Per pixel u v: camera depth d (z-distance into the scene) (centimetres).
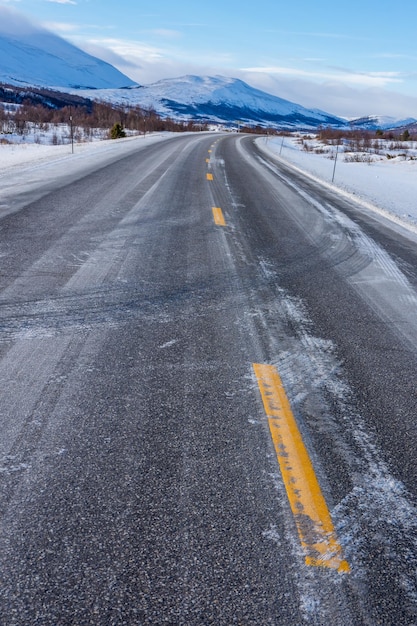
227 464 280
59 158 1909
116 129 4959
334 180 2089
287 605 197
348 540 233
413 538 238
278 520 241
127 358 392
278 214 1128
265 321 501
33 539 218
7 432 289
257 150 3653
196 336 447
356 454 301
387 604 202
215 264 680
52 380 349
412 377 411
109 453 280
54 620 184
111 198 1078
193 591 200
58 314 460
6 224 770
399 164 3941
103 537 222
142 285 564
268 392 362
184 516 239
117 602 193
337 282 663
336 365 419
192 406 335
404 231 1110
